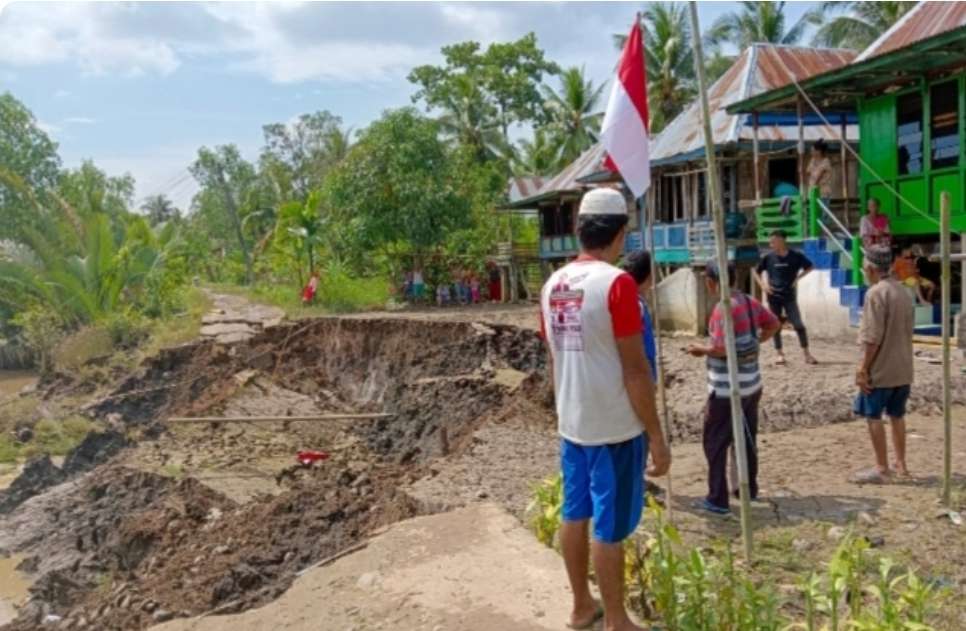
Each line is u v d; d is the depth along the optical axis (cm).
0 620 904
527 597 504
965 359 1199
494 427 1089
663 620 463
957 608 485
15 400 2006
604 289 405
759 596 438
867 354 711
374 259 3297
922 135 1548
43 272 2778
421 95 5162
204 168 6631
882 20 3303
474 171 3697
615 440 412
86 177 4962
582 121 4731
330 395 1945
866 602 494
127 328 2558
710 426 659
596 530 419
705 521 646
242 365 2075
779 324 676
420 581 542
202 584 823
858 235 1650
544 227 3481
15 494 1340
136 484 1266
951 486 699
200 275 5700
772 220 1755
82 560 1032
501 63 5238
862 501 677
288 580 771
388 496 909
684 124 2364
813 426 978
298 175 6412
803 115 1867
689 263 2159
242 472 1293
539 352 1705
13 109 3988
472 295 3284
